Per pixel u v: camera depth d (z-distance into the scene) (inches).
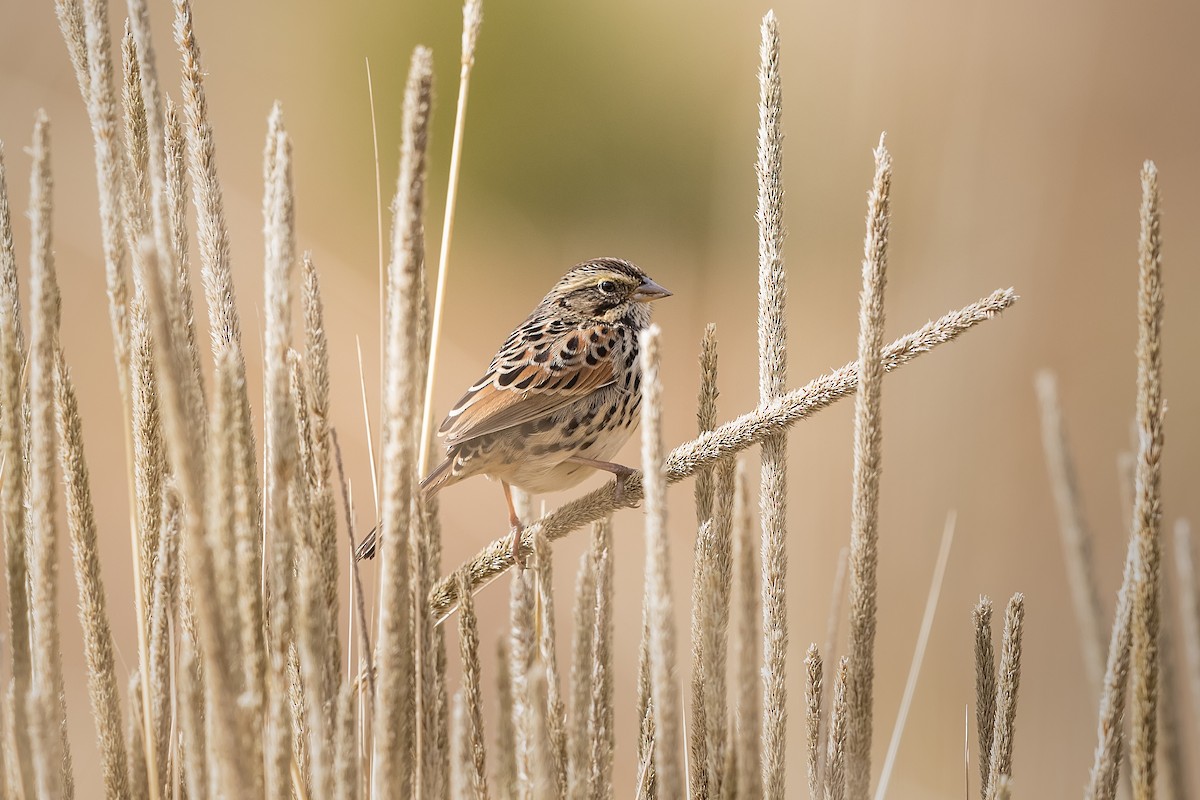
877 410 184.1
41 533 177.0
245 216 677.9
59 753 180.4
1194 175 972.6
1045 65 964.6
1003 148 894.4
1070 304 850.8
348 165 871.7
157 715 193.8
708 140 888.9
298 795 196.5
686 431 735.1
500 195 902.4
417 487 181.8
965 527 603.8
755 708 158.4
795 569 548.7
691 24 888.3
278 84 882.1
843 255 847.7
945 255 816.3
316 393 200.7
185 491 146.1
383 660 164.7
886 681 530.3
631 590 493.4
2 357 177.3
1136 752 180.4
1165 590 183.8
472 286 870.4
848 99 864.9
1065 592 591.8
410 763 184.4
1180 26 1026.7
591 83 893.2
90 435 673.6
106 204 185.9
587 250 897.5
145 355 198.7
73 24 196.4
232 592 157.4
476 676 194.5
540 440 365.1
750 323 826.2
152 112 190.9
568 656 517.3
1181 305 855.7
